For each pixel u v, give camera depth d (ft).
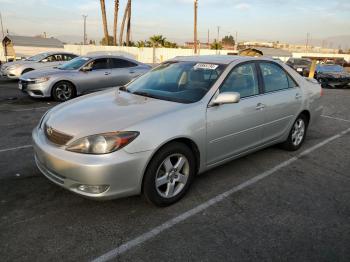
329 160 16.03
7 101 30.37
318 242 9.32
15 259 8.29
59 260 8.31
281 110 14.92
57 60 49.34
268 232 9.75
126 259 8.42
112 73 32.63
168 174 10.71
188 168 11.25
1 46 120.26
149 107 11.15
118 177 9.48
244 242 9.23
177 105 11.28
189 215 10.57
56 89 30.07
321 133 21.09
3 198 11.30
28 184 12.39
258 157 16.06
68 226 9.77
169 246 8.98
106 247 8.87
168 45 158.40
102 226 9.82
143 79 14.69
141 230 9.68
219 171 14.17
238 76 13.19
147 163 9.91
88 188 9.53
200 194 12.02
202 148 11.50
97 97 13.05
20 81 30.94
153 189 10.33
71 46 121.90
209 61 13.79
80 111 11.10
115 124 9.84
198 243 9.14
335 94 42.34
